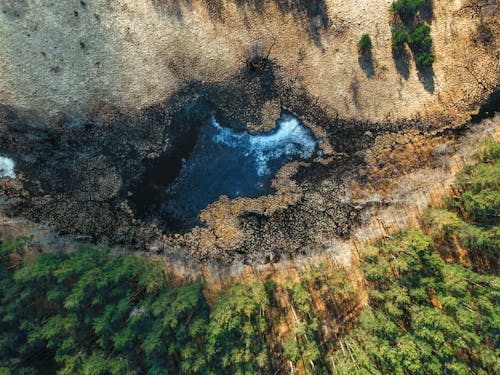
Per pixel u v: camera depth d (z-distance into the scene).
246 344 31.56
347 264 36.34
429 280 32.75
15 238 35.25
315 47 36.41
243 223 36.56
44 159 36.19
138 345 32.91
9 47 34.72
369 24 36.38
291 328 35.75
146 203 36.53
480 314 32.47
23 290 31.72
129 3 35.50
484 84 36.38
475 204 33.47
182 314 32.50
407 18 36.31
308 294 33.94
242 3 36.09
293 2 36.19
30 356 32.22
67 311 32.12
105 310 31.56
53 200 36.25
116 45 35.66
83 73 35.56
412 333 33.22
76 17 35.00
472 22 36.56
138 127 36.38
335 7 36.28
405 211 36.38
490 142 34.72
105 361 30.83
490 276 33.16
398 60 36.44
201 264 36.34
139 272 33.81
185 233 36.44
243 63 36.44
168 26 35.94
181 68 36.31
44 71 35.25
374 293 34.25
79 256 33.25
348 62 36.47
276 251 36.47
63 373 29.88
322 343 35.66
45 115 35.50
